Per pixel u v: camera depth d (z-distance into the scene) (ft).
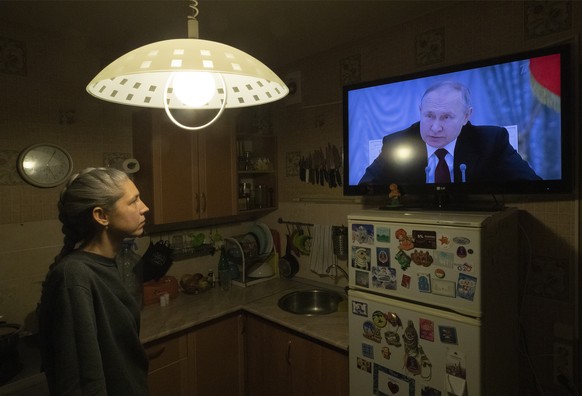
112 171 3.59
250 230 9.61
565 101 4.68
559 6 5.09
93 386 2.98
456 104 5.48
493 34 5.68
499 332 4.65
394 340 4.86
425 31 6.41
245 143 9.48
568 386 5.15
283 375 6.76
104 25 6.35
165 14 5.98
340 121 7.78
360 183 6.56
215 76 2.81
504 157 5.13
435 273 4.47
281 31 6.90
